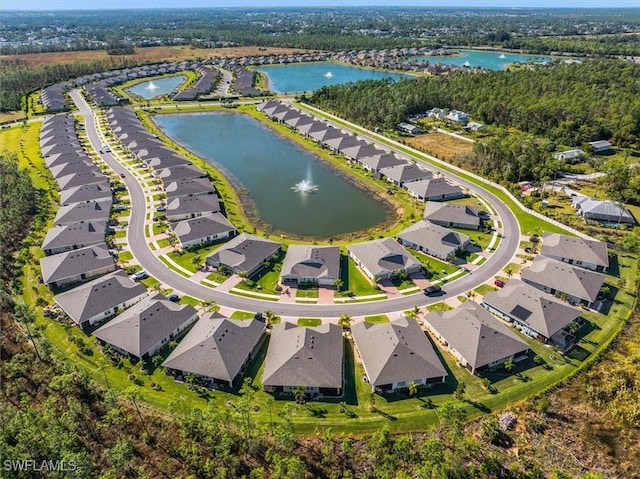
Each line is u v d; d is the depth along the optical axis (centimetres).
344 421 6362
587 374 7131
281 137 19450
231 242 10512
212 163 16425
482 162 15150
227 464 5678
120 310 8662
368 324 8012
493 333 7512
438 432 6172
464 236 10838
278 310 8688
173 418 6334
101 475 5356
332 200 13500
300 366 6925
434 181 13488
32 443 5566
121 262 10200
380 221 12250
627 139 16525
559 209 12319
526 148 14875
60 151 16275
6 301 8550
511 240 11006
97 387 6850
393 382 6825
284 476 5384
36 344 7525
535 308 8131
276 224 12100
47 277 9262
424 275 9744
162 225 11856
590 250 9900
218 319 7838
